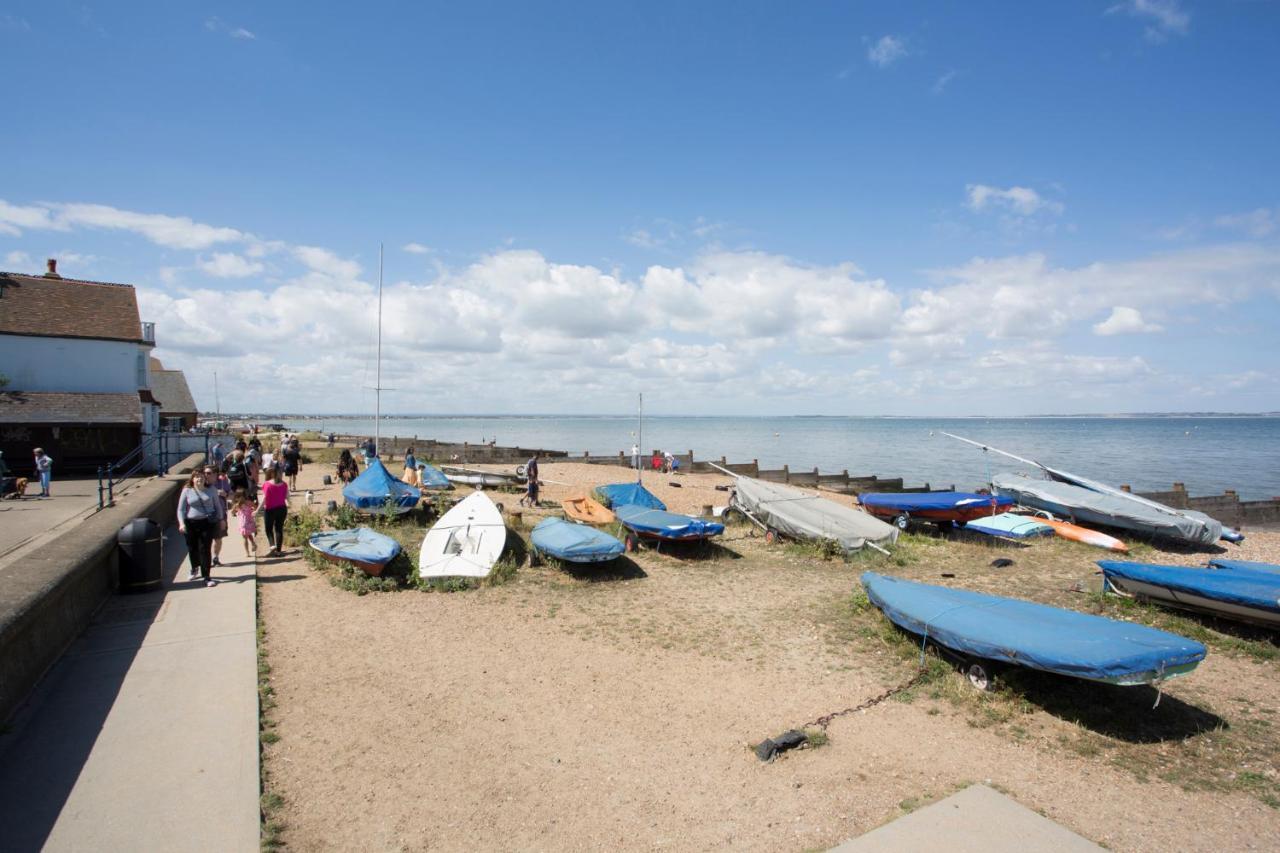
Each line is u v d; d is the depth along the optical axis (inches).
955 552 627.2
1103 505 713.6
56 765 225.9
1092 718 285.7
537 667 343.6
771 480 1358.3
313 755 246.8
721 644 380.5
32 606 275.1
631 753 256.1
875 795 226.8
